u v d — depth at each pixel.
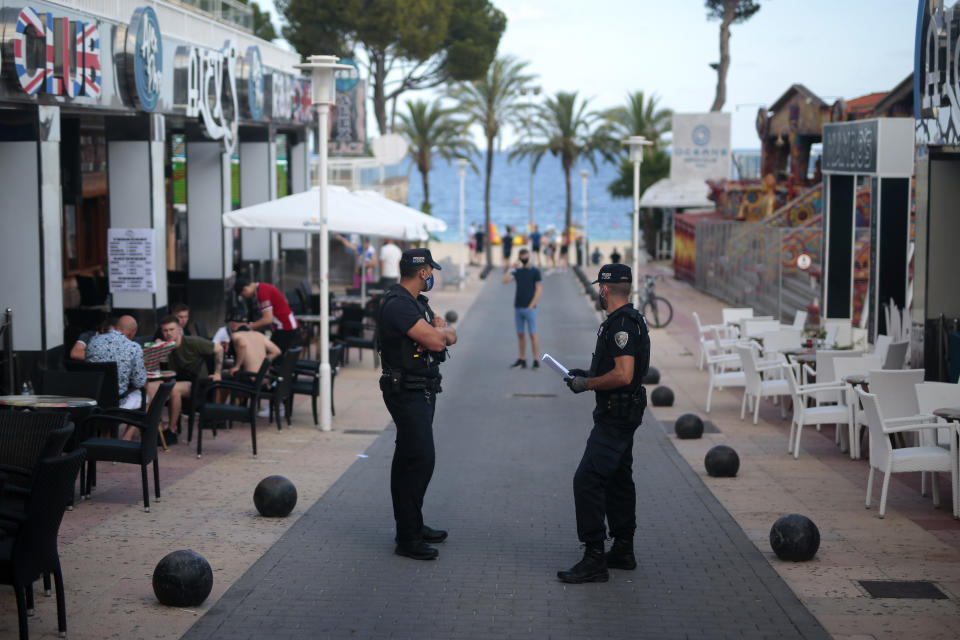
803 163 35.50
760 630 6.21
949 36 11.92
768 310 28.20
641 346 7.10
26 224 11.73
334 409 14.82
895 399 10.11
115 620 6.25
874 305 16.89
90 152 22.69
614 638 6.07
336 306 21.88
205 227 20.09
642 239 57.84
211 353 12.38
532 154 63.00
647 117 59.31
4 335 11.49
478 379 18.12
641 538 8.29
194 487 9.84
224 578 7.11
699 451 11.95
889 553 7.80
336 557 7.65
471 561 7.60
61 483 5.82
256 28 49.66
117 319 11.02
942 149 12.21
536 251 53.91
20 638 5.64
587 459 7.12
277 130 26.95
